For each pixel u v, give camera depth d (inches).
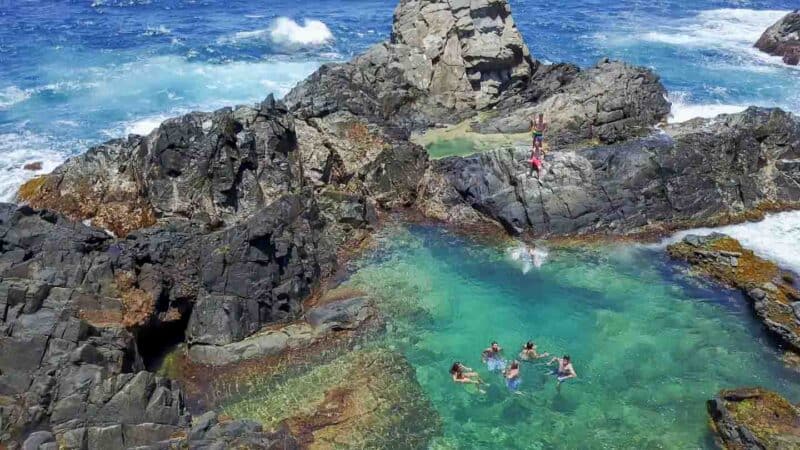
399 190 1531.7
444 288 1255.5
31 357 904.9
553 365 1069.8
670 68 2368.4
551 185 1418.6
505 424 960.3
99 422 863.7
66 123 1953.7
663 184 1439.5
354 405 989.2
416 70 1968.5
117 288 1066.1
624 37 2790.4
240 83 2317.9
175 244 1144.2
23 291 960.9
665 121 1836.9
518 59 2022.6
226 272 1131.9
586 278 1283.2
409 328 1152.8
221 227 1320.1
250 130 1400.1
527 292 1246.9
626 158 1444.4
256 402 997.8
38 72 2341.3
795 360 1075.9
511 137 1795.0
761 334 1133.1
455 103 1961.1
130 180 1390.3
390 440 928.9
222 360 1078.4
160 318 1099.3
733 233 1396.4
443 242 1401.3
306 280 1219.2
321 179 1493.6
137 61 2486.5
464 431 947.3
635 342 1120.2
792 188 1486.2
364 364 1072.2
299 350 1102.4
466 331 1148.5
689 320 1168.2
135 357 1007.0
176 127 1342.3
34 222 1100.5
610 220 1417.3
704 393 1011.3
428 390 1019.3
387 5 3516.2
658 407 987.9
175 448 848.3
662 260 1330.0
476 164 1499.8
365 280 1270.9
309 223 1295.5
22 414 829.2
